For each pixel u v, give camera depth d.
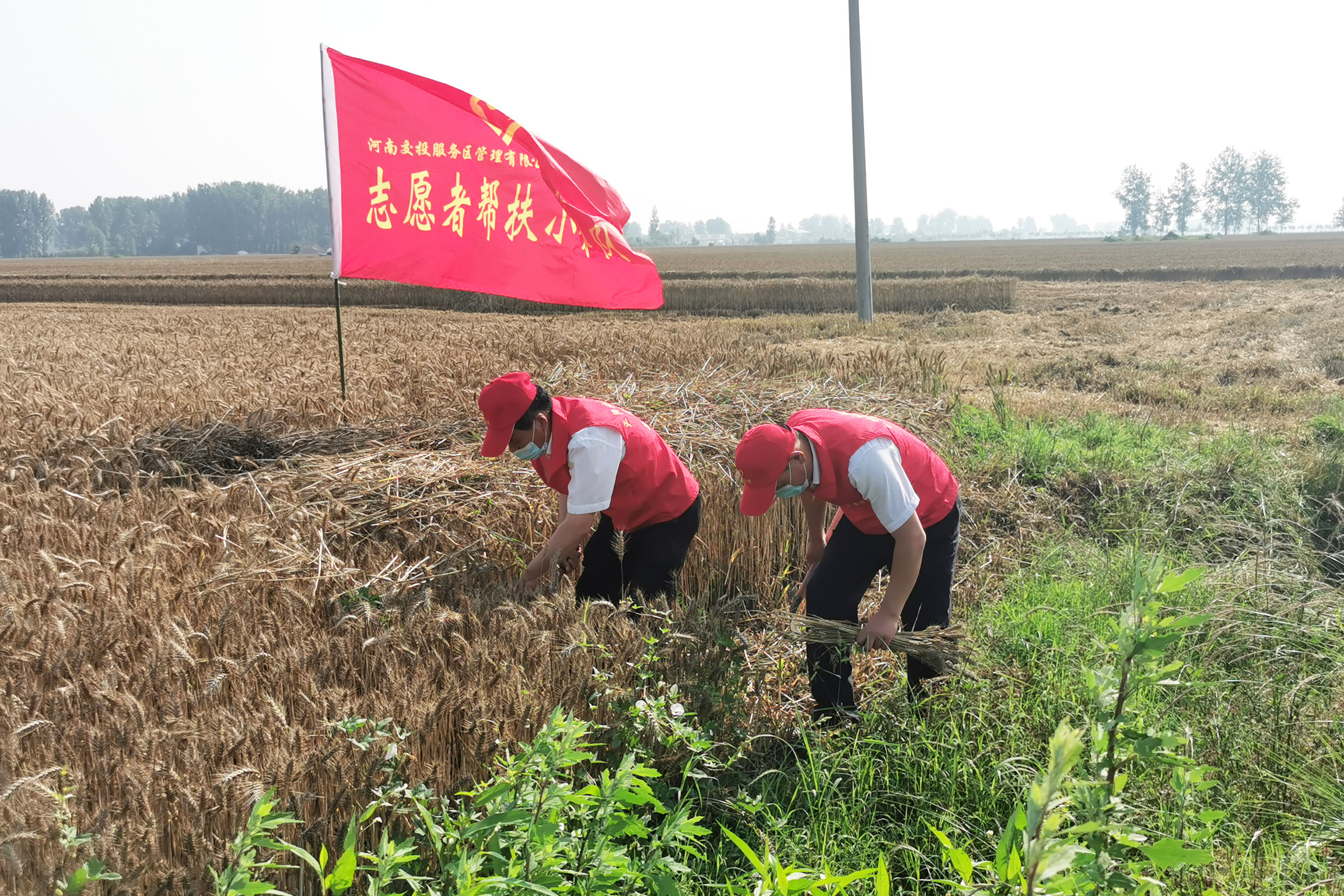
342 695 2.83
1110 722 2.14
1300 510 6.60
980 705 3.74
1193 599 4.57
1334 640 4.13
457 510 4.95
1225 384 12.84
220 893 1.78
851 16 19.92
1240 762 3.30
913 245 158.38
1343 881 2.70
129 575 3.57
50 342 15.27
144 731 2.58
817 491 3.60
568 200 6.09
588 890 2.18
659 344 12.44
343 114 6.23
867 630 3.52
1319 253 63.78
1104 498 7.04
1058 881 1.70
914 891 2.84
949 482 3.81
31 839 2.11
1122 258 64.38
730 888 2.62
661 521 4.29
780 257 89.00
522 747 2.26
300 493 5.09
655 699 3.28
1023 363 14.72
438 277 6.40
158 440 6.43
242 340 15.62
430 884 2.36
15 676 2.93
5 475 5.67
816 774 3.26
